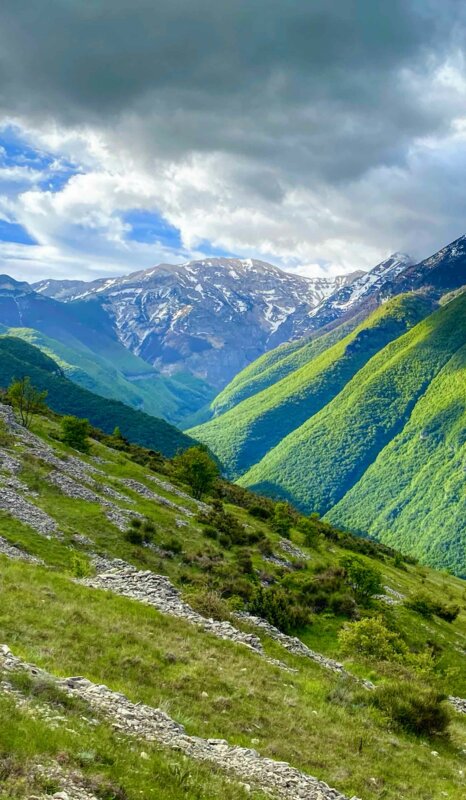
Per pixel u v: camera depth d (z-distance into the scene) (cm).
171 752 1402
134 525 6059
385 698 2712
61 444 8856
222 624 3180
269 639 3394
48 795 971
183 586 4941
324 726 2241
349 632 4388
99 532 5569
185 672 2228
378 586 7194
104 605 2722
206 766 1421
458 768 2305
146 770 1219
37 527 5050
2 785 944
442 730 2647
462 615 9744
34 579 2794
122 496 7169
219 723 1895
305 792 1551
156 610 2978
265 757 1725
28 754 1066
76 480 6900
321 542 10319
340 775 1842
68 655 1984
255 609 4766
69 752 1131
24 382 10669
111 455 10088
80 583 3094
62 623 2270
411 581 11569
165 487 8769
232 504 11400
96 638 2238
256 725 2000
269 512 10500
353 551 12144
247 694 2242
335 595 5994
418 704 2667
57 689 1466
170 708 1850
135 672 2056
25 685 1426
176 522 6919
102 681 1870
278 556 7488
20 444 7456
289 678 2725
